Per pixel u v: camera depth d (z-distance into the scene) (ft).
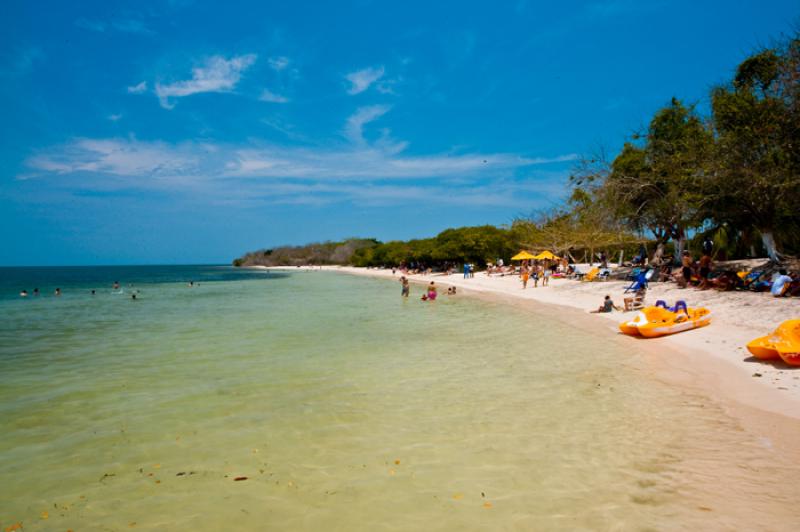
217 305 106.42
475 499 18.52
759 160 71.87
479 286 149.48
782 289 60.13
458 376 37.88
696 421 26.37
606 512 17.25
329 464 21.99
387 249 353.51
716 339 46.42
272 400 31.96
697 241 120.57
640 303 72.18
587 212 118.52
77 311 96.43
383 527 16.70
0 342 57.41
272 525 17.01
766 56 73.26
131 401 32.12
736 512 16.99
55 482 20.68
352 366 41.88
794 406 27.50
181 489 19.84
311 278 269.03
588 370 38.88
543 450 23.07
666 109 101.86
